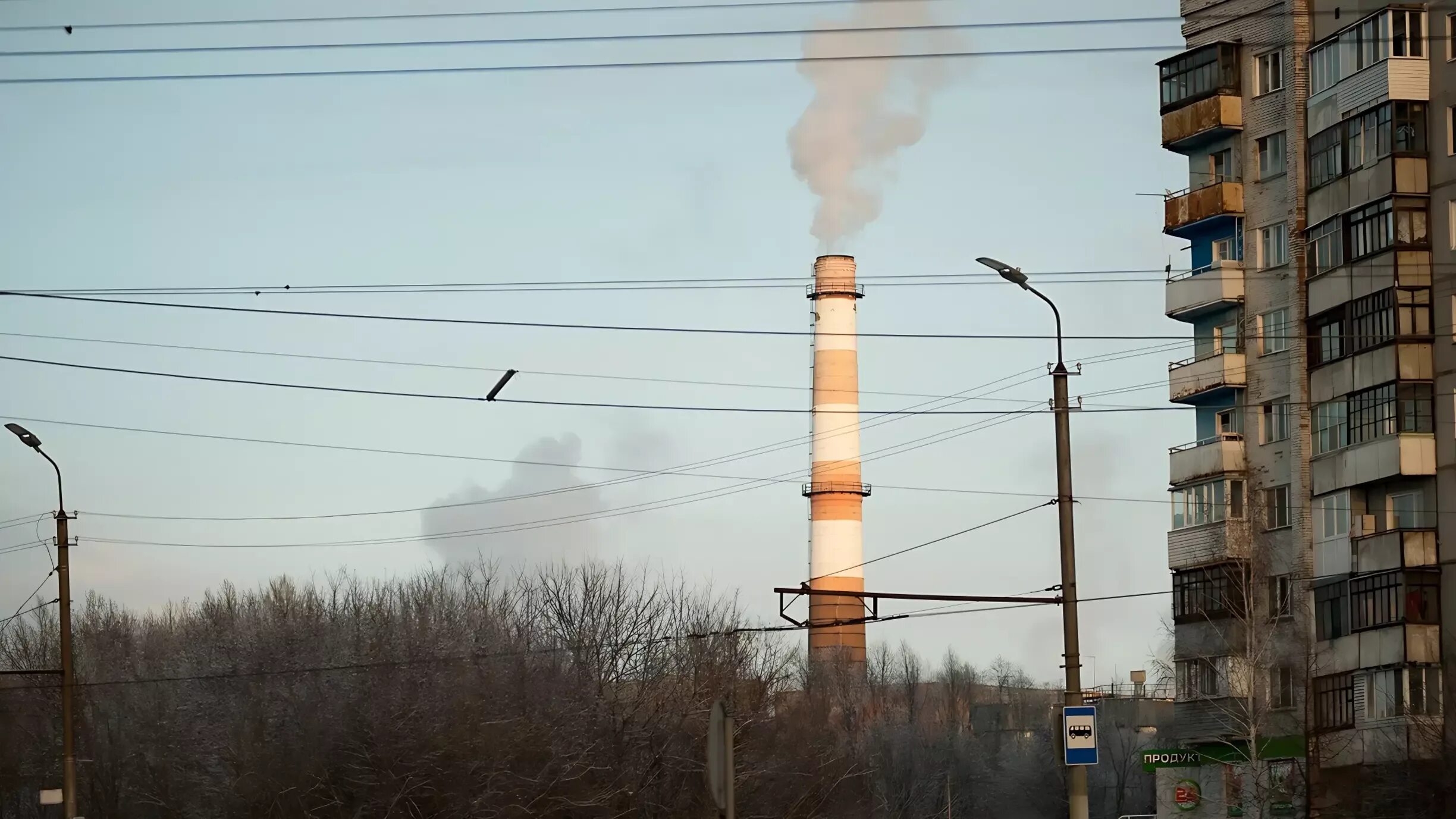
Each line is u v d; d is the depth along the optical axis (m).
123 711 79.31
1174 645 89.31
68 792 56.50
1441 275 75.56
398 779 66.50
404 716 68.50
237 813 68.94
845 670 128.12
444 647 71.50
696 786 72.38
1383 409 76.25
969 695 167.88
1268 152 87.69
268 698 71.44
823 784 77.06
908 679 154.12
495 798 66.69
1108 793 138.25
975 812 138.00
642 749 72.06
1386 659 74.62
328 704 69.94
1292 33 85.31
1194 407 91.62
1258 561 83.81
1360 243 78.50
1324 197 81.31
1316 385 81.38
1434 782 70.19
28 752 83.81
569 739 69.38
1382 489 77.19
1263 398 86.75
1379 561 75.69
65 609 57.66
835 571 133.75
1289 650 81.88
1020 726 163.75
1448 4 76.25
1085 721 37.31
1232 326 89.31
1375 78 77.75
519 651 71.94
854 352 137.38
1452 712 70.31
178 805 72.38
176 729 73.62
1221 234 90.81
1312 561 81.38
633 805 70.44
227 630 80.25
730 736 25.81
